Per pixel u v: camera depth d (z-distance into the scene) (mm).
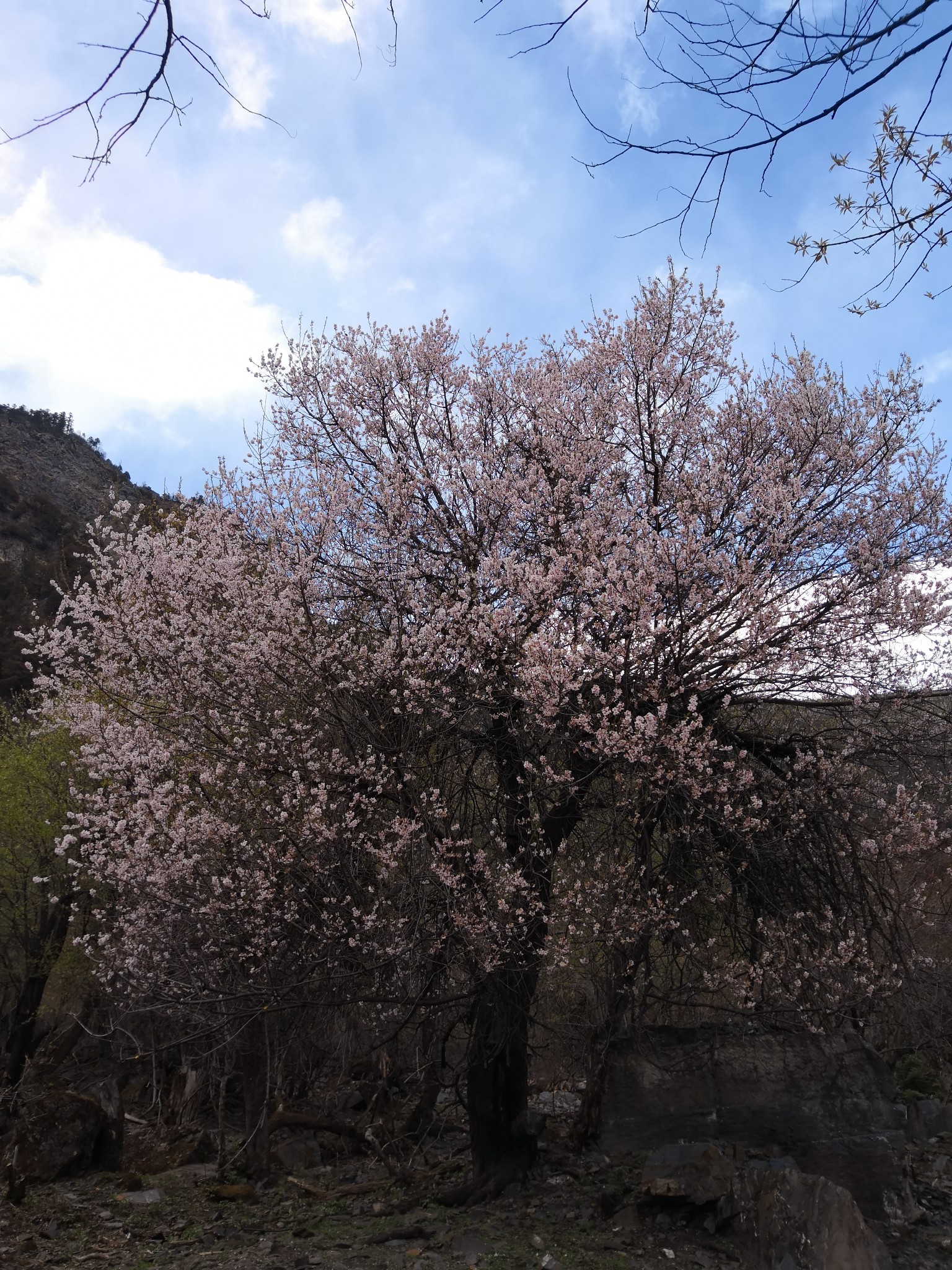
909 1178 8242
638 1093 8211
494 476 9922
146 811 8773
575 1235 7074
